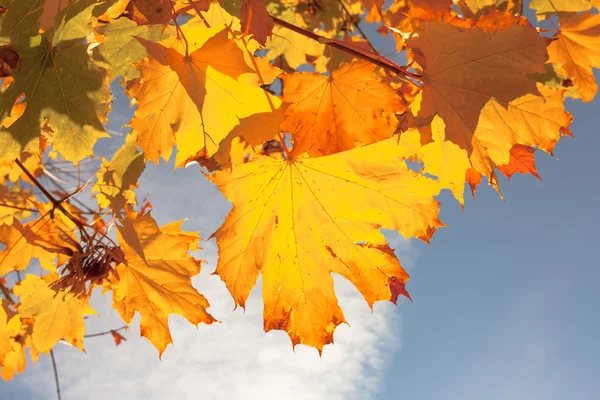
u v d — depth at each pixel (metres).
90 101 0.47
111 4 0.46
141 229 0.54
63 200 0.57
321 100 0.46
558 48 0.61
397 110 0.46
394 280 0.49
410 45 0.44
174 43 0.43
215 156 0.43
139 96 0.44
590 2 0.64
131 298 0.56
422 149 0.48
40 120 0.47
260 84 0.43
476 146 0.46
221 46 0.42
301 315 0.49
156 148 0.45
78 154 0.48
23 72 0.46
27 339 0.68
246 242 0.48
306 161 0.47
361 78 0.45
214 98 0.43
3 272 0.57
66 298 0.59
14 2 0.45
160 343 0.57
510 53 0.44
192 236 0.55
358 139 0.46
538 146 0.46
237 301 0.47
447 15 0.48
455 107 0.45
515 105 0.46
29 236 0.57
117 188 0.59
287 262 0.49
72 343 0.61
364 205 0.48
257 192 0.47
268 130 0.44
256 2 0.41
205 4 0.43
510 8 0.65
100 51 0.52
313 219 0.48
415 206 0.48
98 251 0.55
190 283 0.56
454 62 0.44
